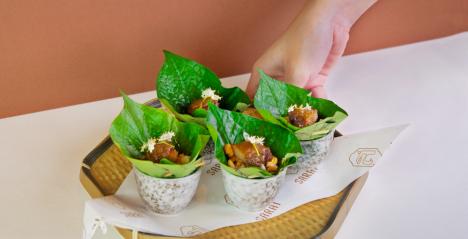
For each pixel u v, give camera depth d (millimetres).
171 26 894
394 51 1029
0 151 815
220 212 721
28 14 824
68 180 776
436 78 967
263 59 866
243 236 692
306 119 756
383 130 801
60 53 865
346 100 915
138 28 880
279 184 719
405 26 1029
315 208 725
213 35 921
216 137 703
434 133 854
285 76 855
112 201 695
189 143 728
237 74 969
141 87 931
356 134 807
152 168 674
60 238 698
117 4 853
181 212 717
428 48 1036
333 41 889
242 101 807
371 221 720
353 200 735
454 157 813
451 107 906
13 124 865
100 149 770
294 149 722
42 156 811
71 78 888
